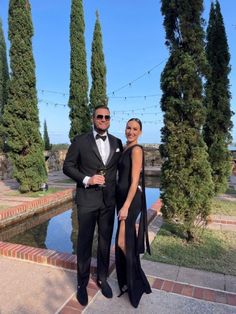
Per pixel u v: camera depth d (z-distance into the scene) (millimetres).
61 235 5504
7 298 2607
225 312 2412
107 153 2637
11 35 8078
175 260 3484
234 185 9961
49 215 7035
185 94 3934
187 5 3873
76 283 2889
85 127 11445
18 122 8125
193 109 3834
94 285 2840
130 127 2615
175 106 3988
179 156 3926
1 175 11844
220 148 7285
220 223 5102
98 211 2684
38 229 5918
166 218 4191
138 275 2625
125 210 2463
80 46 11320
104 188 2621
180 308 2465
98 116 2568
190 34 3873
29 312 2402
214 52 7520
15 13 7988
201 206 3992
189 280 2967
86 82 11523
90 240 2662
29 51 8219
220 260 3500
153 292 2717
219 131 7383
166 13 4090
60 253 3438
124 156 2617
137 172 2492
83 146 2572
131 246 2545
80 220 2621
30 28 8219
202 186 3936
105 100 12219
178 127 3947
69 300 2582
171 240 4188
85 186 2574
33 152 8453
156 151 18797
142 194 2611
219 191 7391
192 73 3854
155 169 15414
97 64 12016
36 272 3125
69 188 9242
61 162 17047
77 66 11266
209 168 3984
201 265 3344
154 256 3602
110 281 2965
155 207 5961
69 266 3184
